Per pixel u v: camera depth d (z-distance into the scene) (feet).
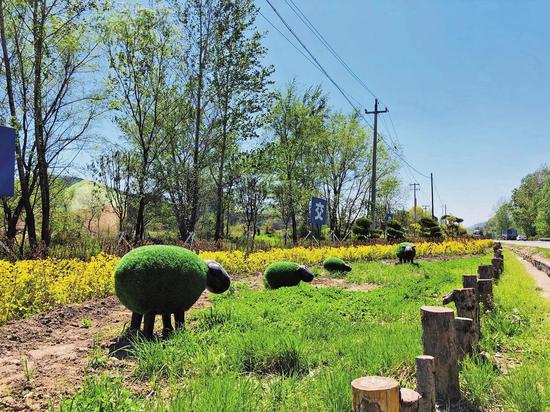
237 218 117.80
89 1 61.72
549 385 14.35
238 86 83.30
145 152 77.97
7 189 32.78
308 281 44.39
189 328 23.76
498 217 414.21
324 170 125.18
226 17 81.46
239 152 87.81
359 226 105.29
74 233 69.72
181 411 12.23
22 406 13.67
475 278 25.88
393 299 33.63
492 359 17.51
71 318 26.89
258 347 18.10
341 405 12.85
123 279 21.98
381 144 134.00
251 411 12.79
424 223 142.00
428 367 12.53
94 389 13.47
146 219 92.53
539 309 28.25
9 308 26.17
